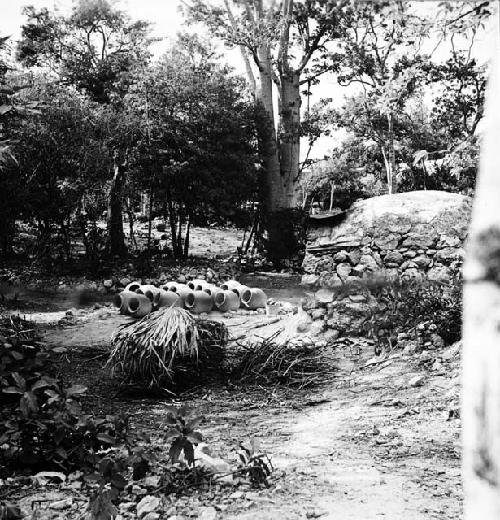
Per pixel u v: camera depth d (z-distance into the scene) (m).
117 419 4.75
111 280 25.88
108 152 30.95
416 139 40.81
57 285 25.03
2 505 3.76
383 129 41.25
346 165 47.78
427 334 10.45
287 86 43.03
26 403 4.57
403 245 12.45
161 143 33.84
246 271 34.81
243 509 3.91
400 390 8.48
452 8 6.95
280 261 36.44
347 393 8.75
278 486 4.41
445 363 9.38
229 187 35.34
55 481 4.48
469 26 6.96
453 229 12.15
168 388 9.18
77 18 37.59
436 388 8.31
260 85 42.59
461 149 11.72
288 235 36.81
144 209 46.25
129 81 35.69
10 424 4.63
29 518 3.71
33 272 27.20
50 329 14.30
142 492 4.25
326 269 13.00
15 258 30.12
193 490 4.30
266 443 6.34
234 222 39.00
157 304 17.45
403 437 6.28
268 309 17.59
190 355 9.14
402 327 10.68
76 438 4.83
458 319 10.44
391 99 13.95
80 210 31.36
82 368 10.23
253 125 39.91
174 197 34.84
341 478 4.72
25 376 5.19
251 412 8.07
